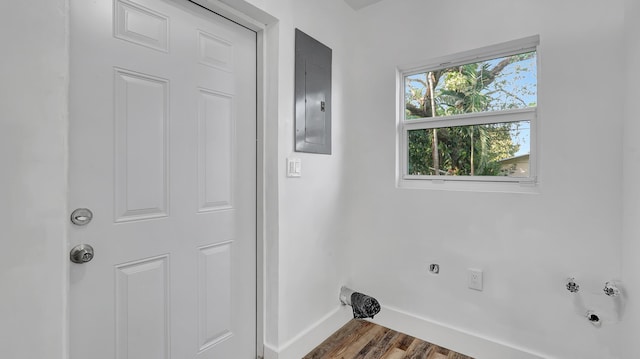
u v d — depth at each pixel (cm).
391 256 207
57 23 87
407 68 205
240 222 160
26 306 83
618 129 136
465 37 177
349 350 184
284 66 165
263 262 167
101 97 108
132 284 118
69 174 101
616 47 137
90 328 107
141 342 121
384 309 210
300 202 179
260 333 169
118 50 112
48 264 86
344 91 214
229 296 155
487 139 181
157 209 125
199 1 135
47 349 86
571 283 145
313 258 189
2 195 79
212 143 146
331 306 205
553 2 151
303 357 177
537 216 157
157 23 123
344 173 217
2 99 78
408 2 198
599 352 141
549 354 154
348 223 222
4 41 78
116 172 113
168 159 128
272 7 156
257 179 168
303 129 178
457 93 192
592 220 143
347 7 215
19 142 81
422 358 175
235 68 155
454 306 182
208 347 146
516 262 163
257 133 167
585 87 143
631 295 125
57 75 87
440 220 187
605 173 140
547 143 153
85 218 104
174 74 129
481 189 179
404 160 209
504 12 165
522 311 161
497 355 167
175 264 132
